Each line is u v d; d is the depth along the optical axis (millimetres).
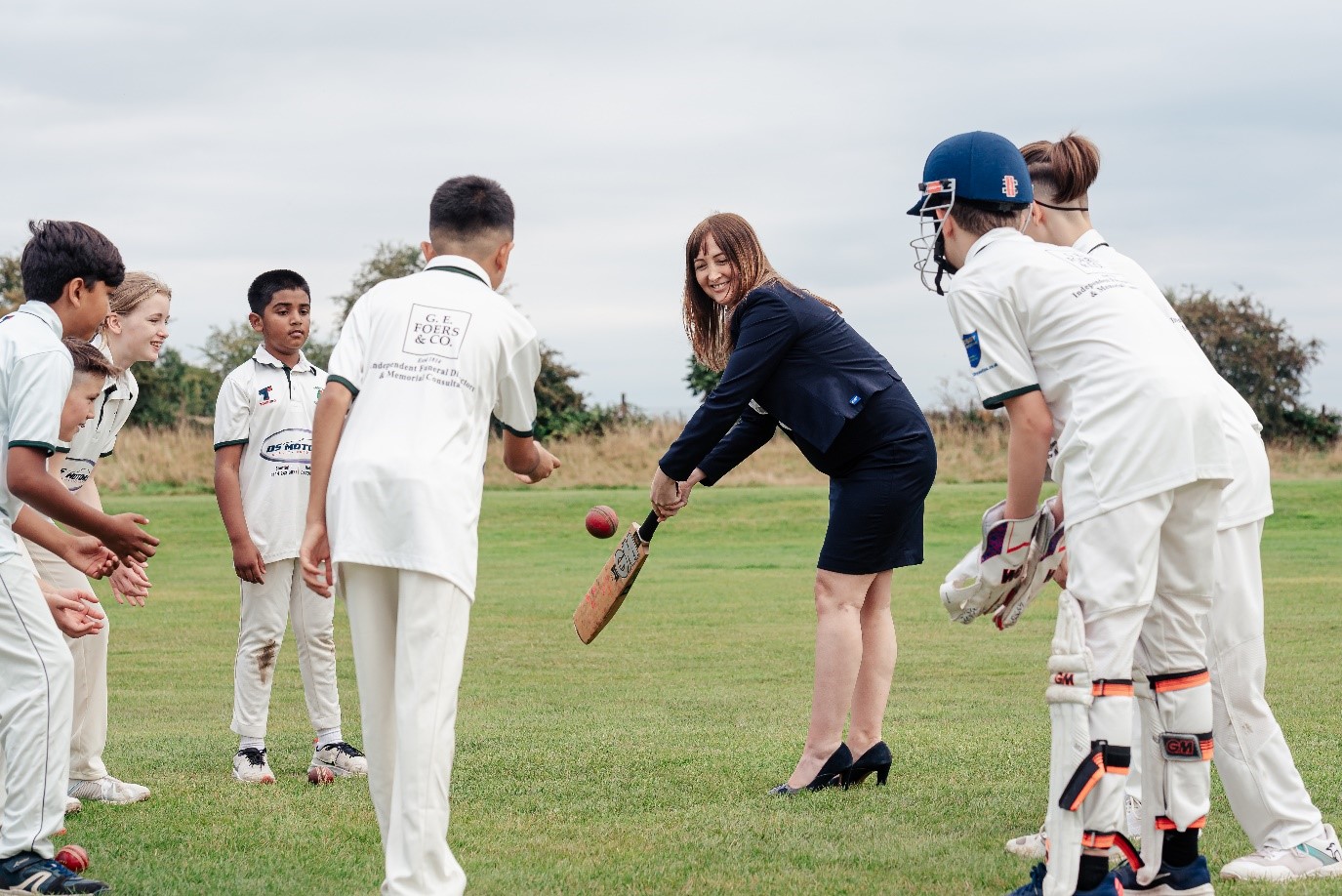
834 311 5309
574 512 24469
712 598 13352
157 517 23281
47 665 3867
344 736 6656
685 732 6422
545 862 4008
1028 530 3703
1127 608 3441
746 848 4168
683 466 5125
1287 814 3914
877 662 5266
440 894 3367
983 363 3633
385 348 3602
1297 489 25250
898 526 5109
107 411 5266
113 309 5223
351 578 3504
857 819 4574
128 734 6723
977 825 4496
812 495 26031
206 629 11469
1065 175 4203
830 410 5090
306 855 4113
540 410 34812
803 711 7156
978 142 3830
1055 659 3439
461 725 6684
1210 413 3518
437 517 3436
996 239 3748
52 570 5047
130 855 4117
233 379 5531
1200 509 3527
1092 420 3512
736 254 5285
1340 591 12828
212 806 4855
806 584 14844
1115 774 3381
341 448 3564
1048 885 3408
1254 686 3932
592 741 6156
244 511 5492
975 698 7414
